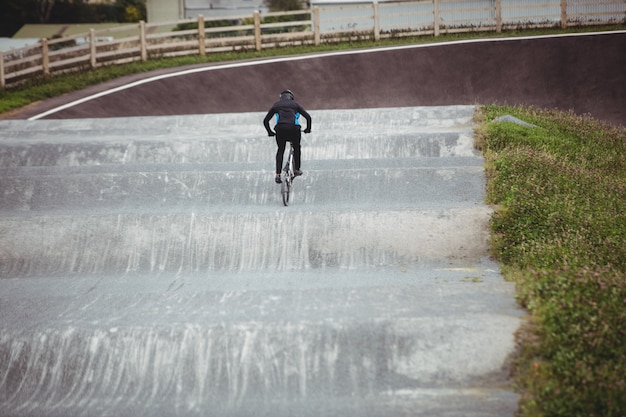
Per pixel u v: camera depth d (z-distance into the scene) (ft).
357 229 54.70
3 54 121.80
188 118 92.02
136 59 133.80
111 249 55.26
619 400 31.37
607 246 49.11
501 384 35.88
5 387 39.14
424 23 145.89
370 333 38.81
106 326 40.73
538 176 61.93
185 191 63.98
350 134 77.82
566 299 39.42
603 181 64.18
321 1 168.45
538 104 110.73
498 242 52.19
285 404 36.17
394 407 34.94
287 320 40.11
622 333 35.76
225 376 38.45
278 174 58.03
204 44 137.39
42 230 56.39
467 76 119.34
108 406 37.11
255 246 54.60
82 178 65.82
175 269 53.78
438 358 37.60
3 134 88.58
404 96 113.19
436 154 75.10
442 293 43.70
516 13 160.56
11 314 43.60
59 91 115.14
